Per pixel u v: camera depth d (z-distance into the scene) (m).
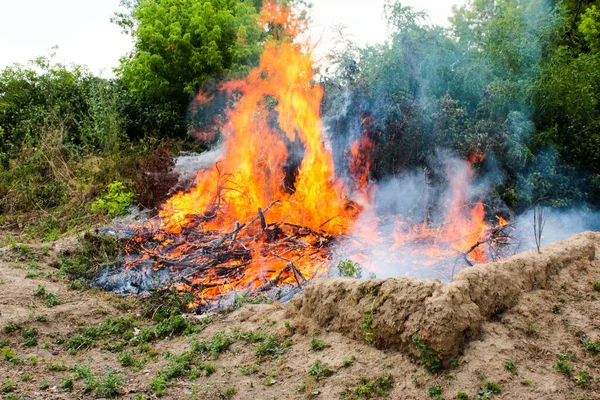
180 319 6.05
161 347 5.63
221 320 6.11
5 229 11.77
